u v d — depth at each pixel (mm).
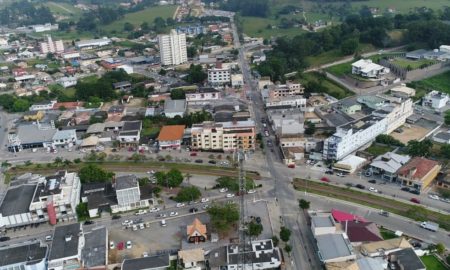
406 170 196250
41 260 149000
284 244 160625
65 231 162375
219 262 148625
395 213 177250
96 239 162125
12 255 151875
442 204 182375
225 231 164250
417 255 147000
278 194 194750
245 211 181750
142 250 160875
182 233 170250
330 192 194500
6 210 177875
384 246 151000
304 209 180875
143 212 185125
